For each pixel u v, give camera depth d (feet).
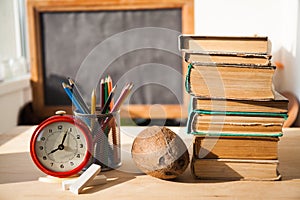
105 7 6.39
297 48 4.99
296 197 2.07
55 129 2.38
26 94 6.76
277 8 6.02
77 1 6.40
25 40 7.60
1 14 6.81
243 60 2.25
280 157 2.73
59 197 2.12
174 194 2.13
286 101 2.24
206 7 6.19
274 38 6.06
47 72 6.68
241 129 2.30
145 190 2.19
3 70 6.38
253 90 2.26
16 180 2.38
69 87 2.49
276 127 2.28
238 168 2.33
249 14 6.11
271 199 2.05
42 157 2.37
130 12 6.40
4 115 5.89
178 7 6.25
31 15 6.52
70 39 6.58
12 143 3.23
